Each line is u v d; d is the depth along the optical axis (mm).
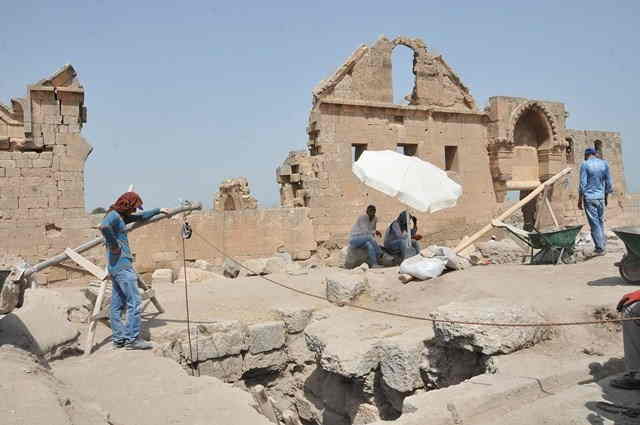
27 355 6328
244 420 5652
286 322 10406
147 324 9672
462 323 6715
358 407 8320
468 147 22391
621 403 4688
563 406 4793
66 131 15070
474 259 14250
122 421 5617
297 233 18062
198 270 14508
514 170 24047
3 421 4059
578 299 8422
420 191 13391
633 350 5047
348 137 19469
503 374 5906
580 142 28875
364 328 9078
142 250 15836
